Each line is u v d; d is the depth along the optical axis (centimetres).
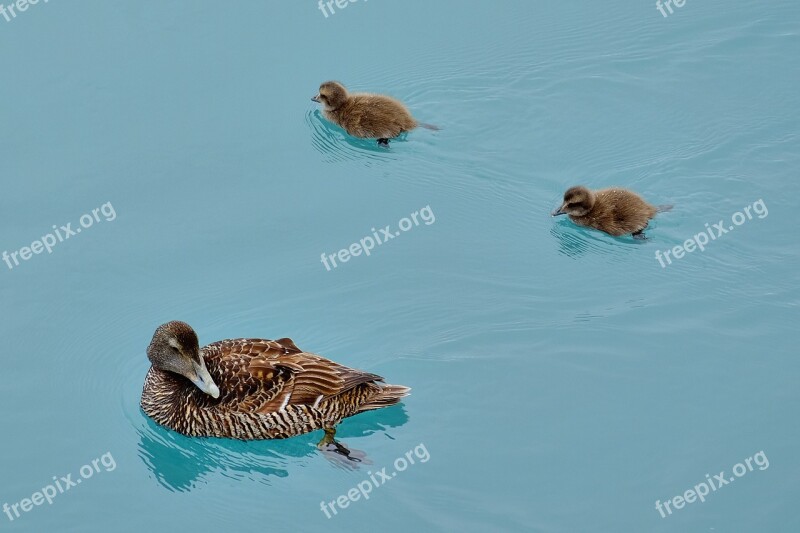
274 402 1205
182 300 1430
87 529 1150
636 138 1702
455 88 1794
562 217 1576
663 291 1436
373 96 1720
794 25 1911
